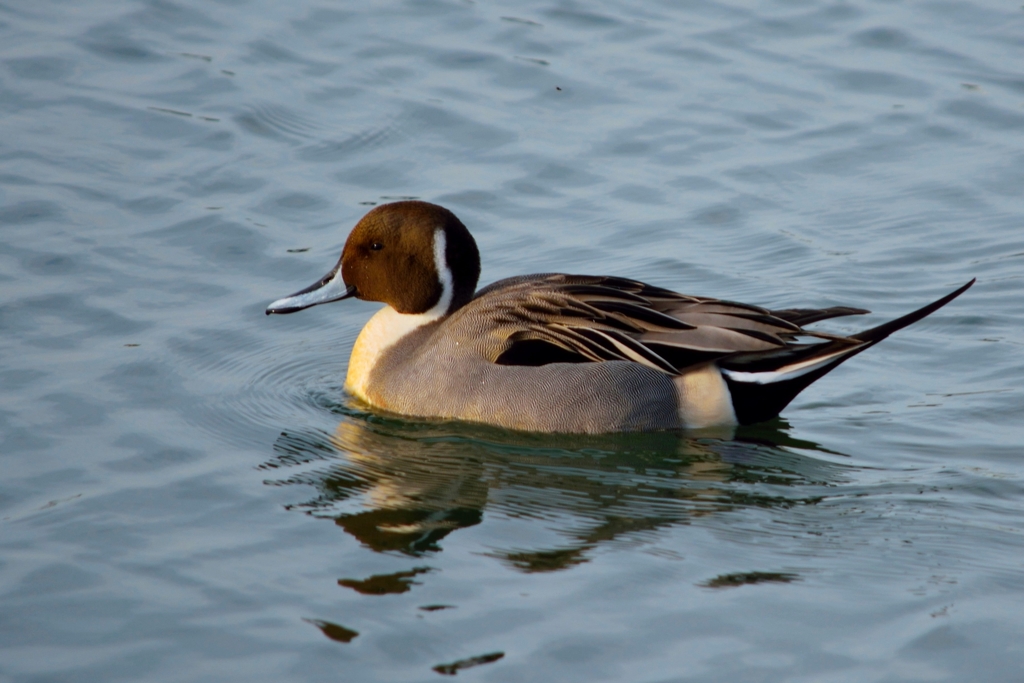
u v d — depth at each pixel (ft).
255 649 27.99
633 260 50.01
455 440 39.47
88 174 53.62
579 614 29.22
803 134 58.08
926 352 44.11
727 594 30.07
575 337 39.68
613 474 37.22
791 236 51.47
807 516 34.17
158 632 28.60
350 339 46.98
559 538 32.96
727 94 60.75
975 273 48.83
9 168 53.42
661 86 61.31
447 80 61.57
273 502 34.71
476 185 54.49
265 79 61.00
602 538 32.91
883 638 28.35
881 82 61.77
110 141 56.03
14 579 30.55
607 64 63.10
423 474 36.94
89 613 29.30
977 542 32.55
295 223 51.47
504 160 56.24
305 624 28.84
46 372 41.27
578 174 55.47
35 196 51.67
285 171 54.90
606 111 59.52
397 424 40.55
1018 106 59.67
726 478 36.78
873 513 34.22
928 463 37.24
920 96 60.59
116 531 32.81
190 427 39.04
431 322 42.55
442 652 27.84
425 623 28.86
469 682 26.84
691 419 39.83
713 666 27.37
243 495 35.04
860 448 38.32
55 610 29.40
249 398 41.37
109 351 42.91
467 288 42.78
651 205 53.57
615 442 39.55
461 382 40.29
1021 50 63.98
